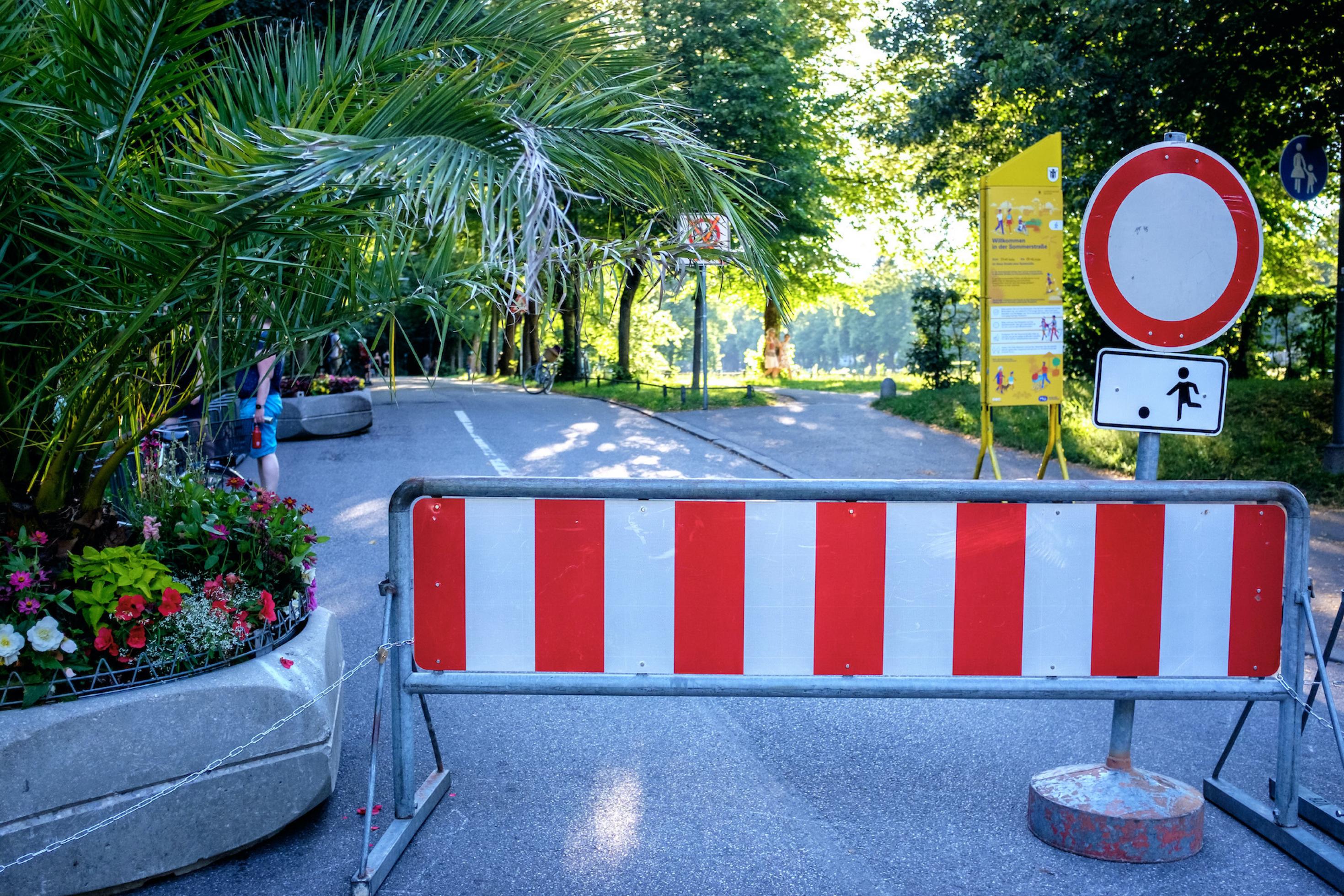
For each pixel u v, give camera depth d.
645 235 3.57
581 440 16.86
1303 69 13.55
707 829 3.88
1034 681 3.83
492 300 3.58
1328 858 3.52
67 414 3.69
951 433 16.69
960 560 3.86
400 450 15.54
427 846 3.74
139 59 3.37
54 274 3.69
